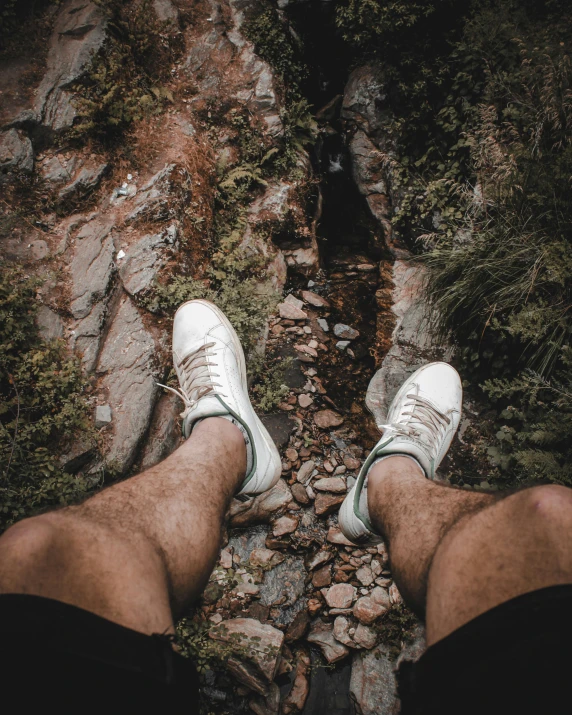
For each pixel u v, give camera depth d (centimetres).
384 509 153
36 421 273
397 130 443
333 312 393
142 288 319
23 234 322
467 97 398
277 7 468
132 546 104
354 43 472
